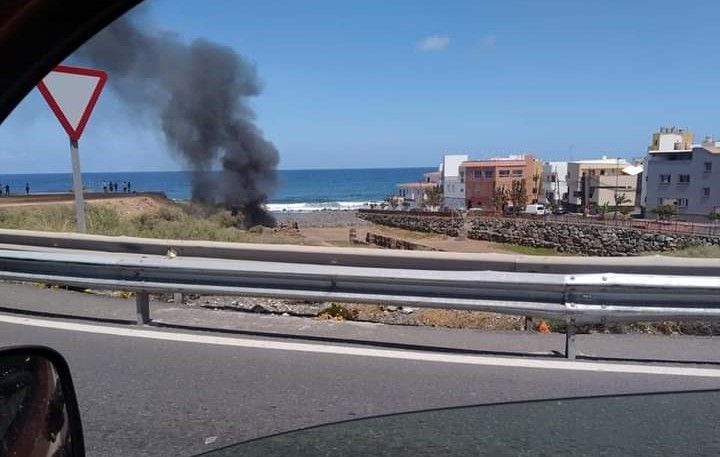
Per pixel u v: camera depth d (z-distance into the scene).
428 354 5.27
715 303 4.89
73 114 7.31
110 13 2.63
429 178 144.50
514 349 5.43
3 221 13.39
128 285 5.98
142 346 5.49
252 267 5.64
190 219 22.11
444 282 5.22
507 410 2.80
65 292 7.55
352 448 2.47
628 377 4.69
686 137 94.44
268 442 2.58
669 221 70.44
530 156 110.69
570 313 5.02
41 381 1.99
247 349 5.41
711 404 2.85
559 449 2.38
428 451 2.41
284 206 134.12
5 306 6.85
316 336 5.80
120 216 18.38
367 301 5.45
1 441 1.81
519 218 77.38
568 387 4.49
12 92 2.61
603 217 78.12
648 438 2.46
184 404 4.26
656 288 4.89
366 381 4.66
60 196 28.64
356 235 63.03
